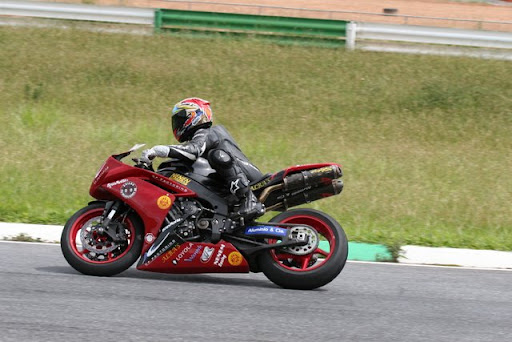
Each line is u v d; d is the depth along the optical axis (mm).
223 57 46406
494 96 43000
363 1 76062
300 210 15734
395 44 50062
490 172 31984
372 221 24094
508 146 36750
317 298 14570
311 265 15930
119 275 15758
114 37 48531
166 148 15352
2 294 13570
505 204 27172
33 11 50906
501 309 14500
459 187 29281
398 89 43250
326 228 15516
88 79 42125
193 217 15430
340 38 49688
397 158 33469
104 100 39562
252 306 13641
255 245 15195
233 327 12211
